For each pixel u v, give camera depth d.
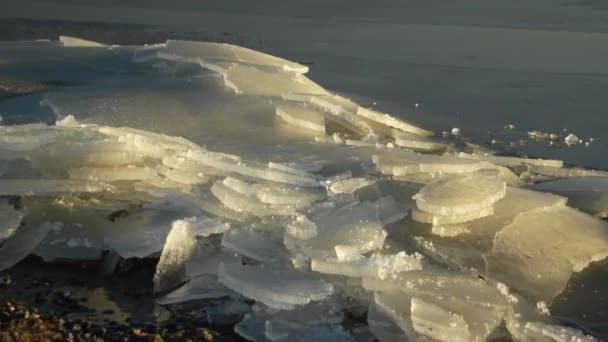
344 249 3.97
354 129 6.63
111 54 8.88
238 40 11.62
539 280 4.07
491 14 14.62
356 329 3.72
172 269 4.19
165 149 5.30
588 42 11.77
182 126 6.29
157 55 8.09
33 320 3.69
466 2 16.09
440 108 7.98
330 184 4.86
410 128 7.01
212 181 5.02
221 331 3.74
